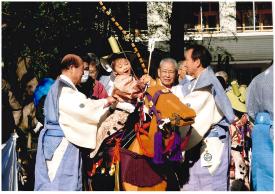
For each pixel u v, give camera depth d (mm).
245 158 7242
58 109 5566
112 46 6418
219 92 5676
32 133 8078
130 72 6121
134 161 5449
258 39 21453
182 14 12023
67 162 5555
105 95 6418
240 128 7188
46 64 10078
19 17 9695
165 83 5887
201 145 5742
